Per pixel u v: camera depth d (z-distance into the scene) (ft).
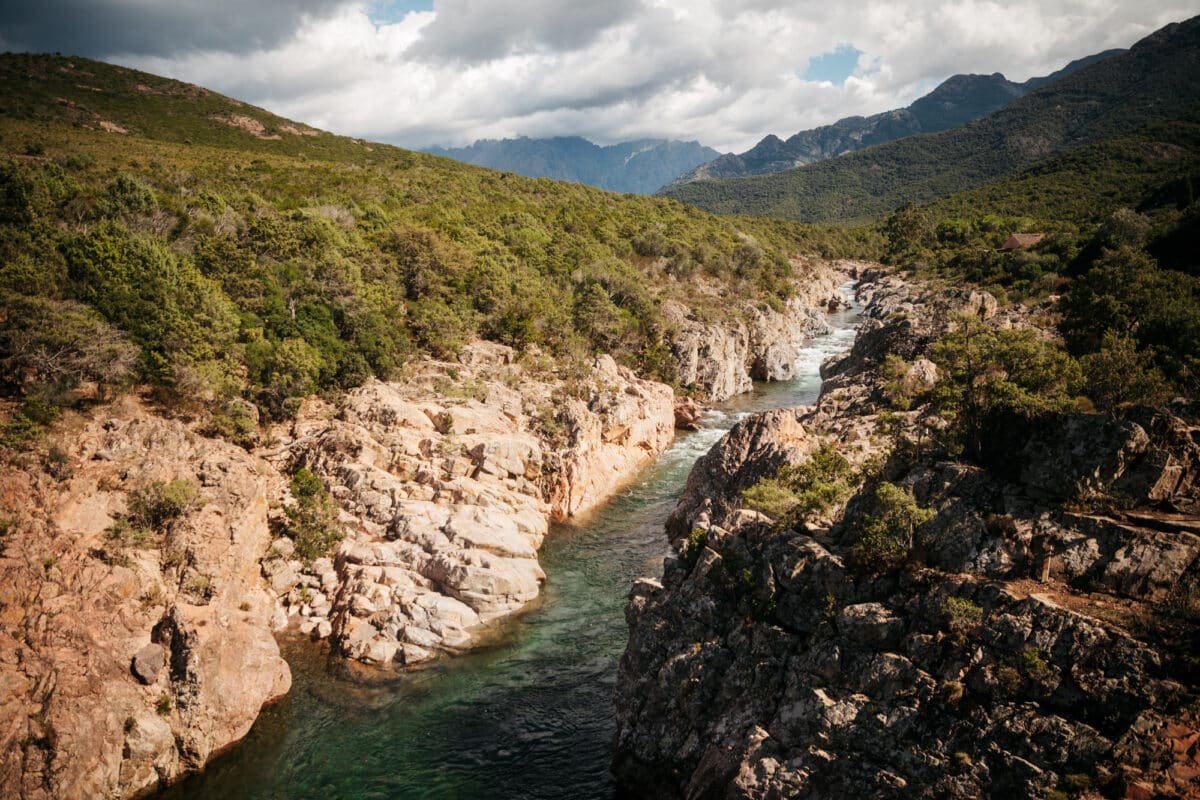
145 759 99.91
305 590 142.20
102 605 109.40
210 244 211.82
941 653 77.30
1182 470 79.66
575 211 506.07
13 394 140.67
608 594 153.48
